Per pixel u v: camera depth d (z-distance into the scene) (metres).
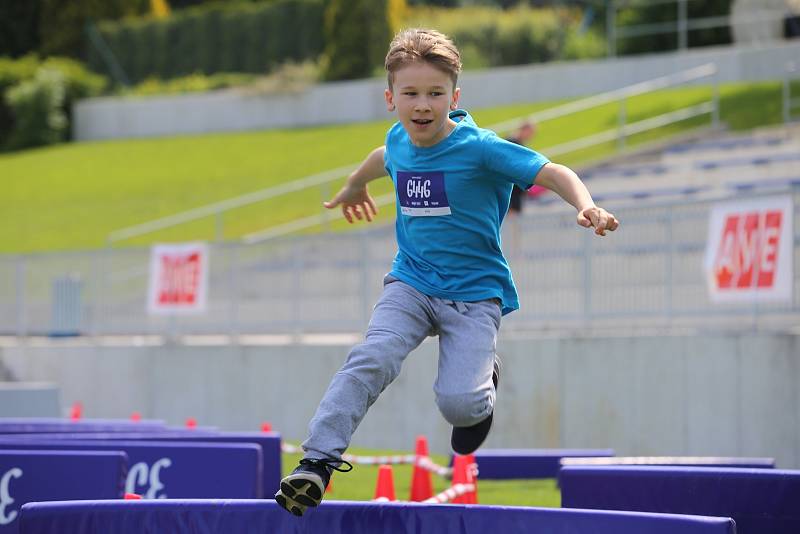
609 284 37.50
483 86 94.31
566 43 111.31
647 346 35.72
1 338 53.22
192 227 73.19
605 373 36.41
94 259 50.78
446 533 13.22
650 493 17.11
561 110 66.44
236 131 107.94
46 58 132.12
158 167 95.81
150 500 14.08
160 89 118.06
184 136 108.56
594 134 74.38
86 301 50.88
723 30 89.25
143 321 49.00
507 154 12.73
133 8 133.88
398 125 13.72
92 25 130.38
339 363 42.41
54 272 51.94
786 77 67.06
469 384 12.55
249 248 45.78
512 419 37.91
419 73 12.55
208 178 88.12
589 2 114.62
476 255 13.13
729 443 34.16
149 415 47.12
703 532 11.80
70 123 115.94
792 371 33.22
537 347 37.62
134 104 112.62
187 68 125.75
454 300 13.01
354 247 42.75
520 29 111.44
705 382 34.69
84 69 124.81
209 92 114.00
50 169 101.31
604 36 113.88
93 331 50.53
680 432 35.03
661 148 66.50
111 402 48.28
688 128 70.75
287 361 43.56
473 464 25.23
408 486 30.50
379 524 13.47
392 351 12.61
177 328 47.84
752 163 57.03
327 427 12.25
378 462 29.00
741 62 81.12
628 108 79.81
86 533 14.10
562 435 37.03
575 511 12.61
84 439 25.22
